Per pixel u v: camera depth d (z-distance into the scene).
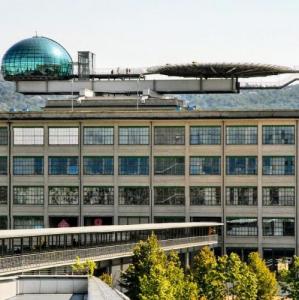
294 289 97.31
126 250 107.31
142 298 80.25
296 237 142.75
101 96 165.62
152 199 145.88
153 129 145.75
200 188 145.12
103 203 146.88
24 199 148.12
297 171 142.75
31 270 87.88
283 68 160.88
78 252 96.44
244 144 143.88
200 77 167.00
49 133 147.62
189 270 109.44
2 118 147.62
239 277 97.06
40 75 170.38
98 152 146.62
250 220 143.88
